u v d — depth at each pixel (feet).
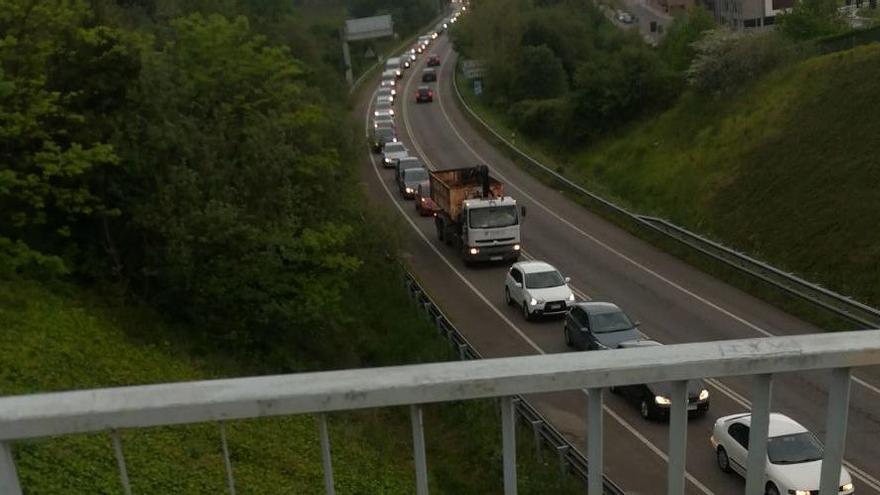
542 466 46.80
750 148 114.01
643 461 51.26
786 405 57.41
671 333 74.23
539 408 59.57
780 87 123.03
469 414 52.80
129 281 53.36
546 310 77.92
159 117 54.34
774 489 44.73
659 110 157.79
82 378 39.17
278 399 9.50
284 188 57.88
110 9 71.05
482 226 95.40
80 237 52.75
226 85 65.67
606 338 66.18
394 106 225.76
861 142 95.61
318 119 69.72
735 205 105.91
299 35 169.68
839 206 89.71
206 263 51.55
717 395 60.03
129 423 9.30
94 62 52.01
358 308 70.95
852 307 72.79
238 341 52.95
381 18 250.57
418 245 108.37
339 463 38.65
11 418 9.07
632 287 87.25
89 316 45.83
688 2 342.03
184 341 50.72
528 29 222.69
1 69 42.98
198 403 9.37
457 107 218.79
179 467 30.25
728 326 75.05
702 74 140.26
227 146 58.95
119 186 51.90
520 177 142.82
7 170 44.34
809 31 155.33
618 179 141.18
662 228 102.78
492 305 84.02
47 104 45.80
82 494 25.26
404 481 40.70
